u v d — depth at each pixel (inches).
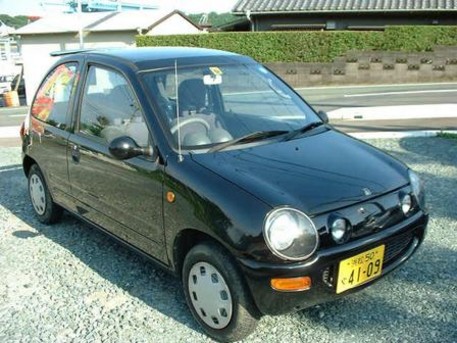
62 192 178.4
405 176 131.0
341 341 118.1
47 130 180.4
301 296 106.7
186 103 141.4
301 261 105.0
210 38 825.5
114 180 144.6
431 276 146.6
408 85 754.8
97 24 983.6
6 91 1107.9
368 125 392.5
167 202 125.3
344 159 130.4
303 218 106.4
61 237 187.5
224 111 147.6
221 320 116.9
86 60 167.2
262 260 104.7
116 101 149.0
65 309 137.6
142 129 136.9
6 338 125.0
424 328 122.0
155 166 129.0
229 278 111.7
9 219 208.7
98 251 174.1
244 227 106.9
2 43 1427.2
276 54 820.0
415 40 774.5
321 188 114.9
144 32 952.3
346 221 110.6
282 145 135.5
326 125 158.1
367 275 115.0
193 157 125.7
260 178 116.3
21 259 169.8
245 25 1026.1
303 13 890.1
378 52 788.0
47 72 196.9
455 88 677.9
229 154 128.0
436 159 271.6
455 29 762.2
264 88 160.6
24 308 138.8
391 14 860.6
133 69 146.3
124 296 143.1
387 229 117.3
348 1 889.5
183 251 128.6
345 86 789.9
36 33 975.0
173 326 127.6
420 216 127.3
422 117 421.4
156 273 156.5
